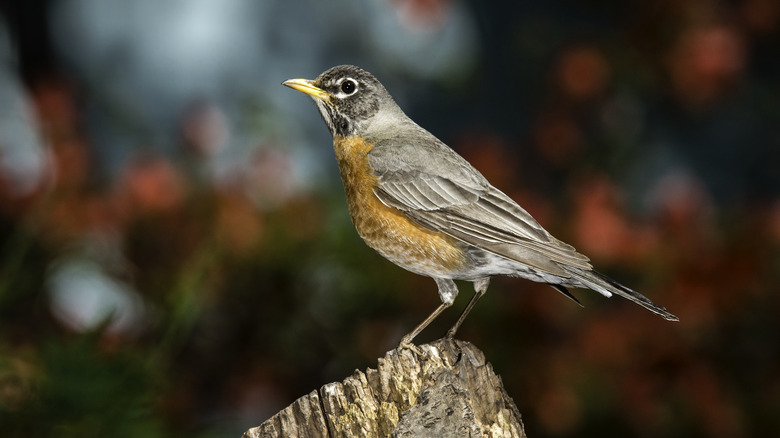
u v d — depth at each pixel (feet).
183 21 56.80
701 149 64.44
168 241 39.27
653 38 58.80
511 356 39.37
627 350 39.06
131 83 56.18
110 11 57.82
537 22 64.90
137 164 39.81
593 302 40.40
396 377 20.59
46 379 26.40
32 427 26.18
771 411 39.65
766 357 40.29
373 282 39.81
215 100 55.52
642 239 39.50
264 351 40.98
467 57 62.64
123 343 34.65
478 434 19.39
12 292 36.01
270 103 55.06
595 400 39.50
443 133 61.72
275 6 58.18
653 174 61.52
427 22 59.72
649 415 39.22
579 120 59.31
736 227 40.42
